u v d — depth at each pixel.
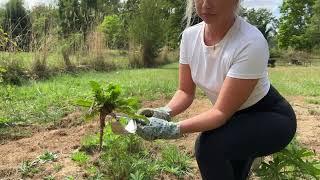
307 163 3.30
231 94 2.62
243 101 2.64
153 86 10.13
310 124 6.82
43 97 8.21
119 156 4.11
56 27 13.63
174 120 6.77
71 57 14.65
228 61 2.65
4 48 11.27
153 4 20.75
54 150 5.08
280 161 3.29
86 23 16.12
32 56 12.01
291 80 14.27
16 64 11.29
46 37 12.66
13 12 13.58
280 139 2.75
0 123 6.21
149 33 20.03
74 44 14.91
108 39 18.62
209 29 2.75
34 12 13.09
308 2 50.00
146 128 2.57
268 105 2.82
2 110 7.02
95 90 2.72
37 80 11.35
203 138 2.80
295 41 50.28
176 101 3.07
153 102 8.47
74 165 4.53
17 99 8.06
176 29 26.30
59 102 7.77
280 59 35.91
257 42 2.60
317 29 48.72
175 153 4.61
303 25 50.66
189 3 2.94
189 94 3.11
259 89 2.77
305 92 10.86
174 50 24.16
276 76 16.23
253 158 2.97
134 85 10.16
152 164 4.33
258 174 3.31
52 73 12.47
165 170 4.34
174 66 20.45
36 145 5.29
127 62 19.14
